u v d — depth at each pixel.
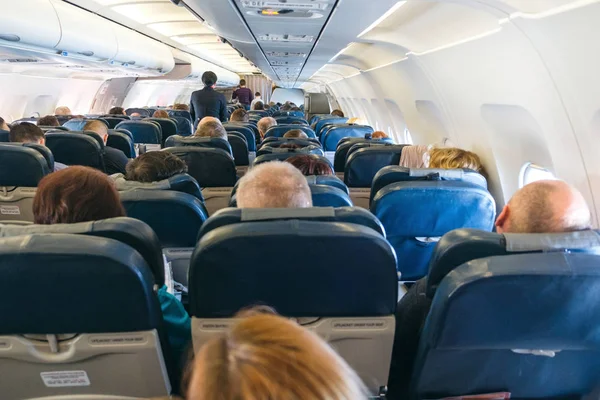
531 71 2.83
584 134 2.57
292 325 0.59
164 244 2.30
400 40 4.97
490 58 3.32
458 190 2.32
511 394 1.46
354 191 3.97
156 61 8.73
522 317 1.19
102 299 1.22
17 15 4.11
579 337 1.22
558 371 1.37
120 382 1.47
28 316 1.23
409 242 2.60
